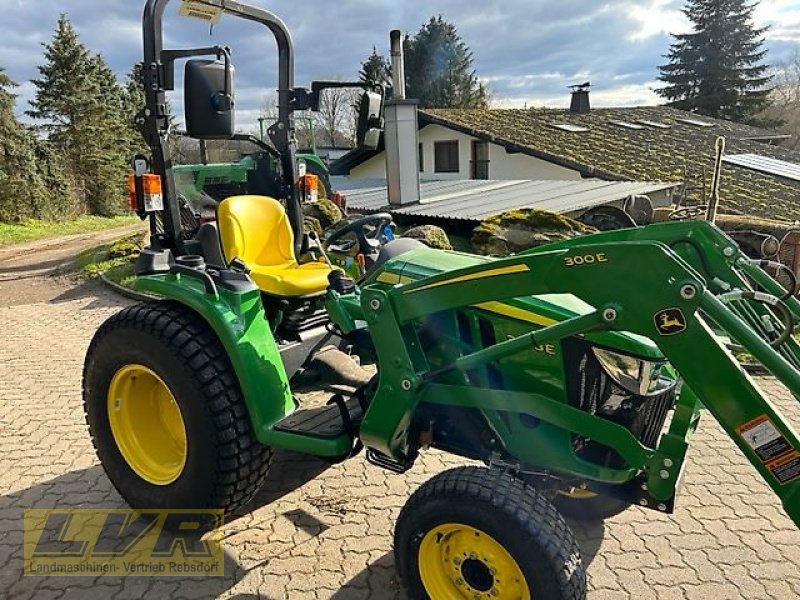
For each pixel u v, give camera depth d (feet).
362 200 36.45
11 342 20.43
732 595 8.17
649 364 7.63
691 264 8.32
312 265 10.37
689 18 128.67
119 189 99.09
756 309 7.97
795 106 144.36
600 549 9.11
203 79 8.17
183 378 8.66
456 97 129.39
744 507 10.11
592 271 6.26
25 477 11.36
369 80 10.22
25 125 77.51
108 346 9.48
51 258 45.06
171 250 9.66
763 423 5.84
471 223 28.17
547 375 7.48
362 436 8.04
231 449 8.67
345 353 10.27
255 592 8.36
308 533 9.57
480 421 8.09
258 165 11.55
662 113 74.43
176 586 8.50
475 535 7.04
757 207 36.17
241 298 8.78
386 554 9.06
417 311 7.38
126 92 114.01
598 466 7.39
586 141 52.60
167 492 9.35
